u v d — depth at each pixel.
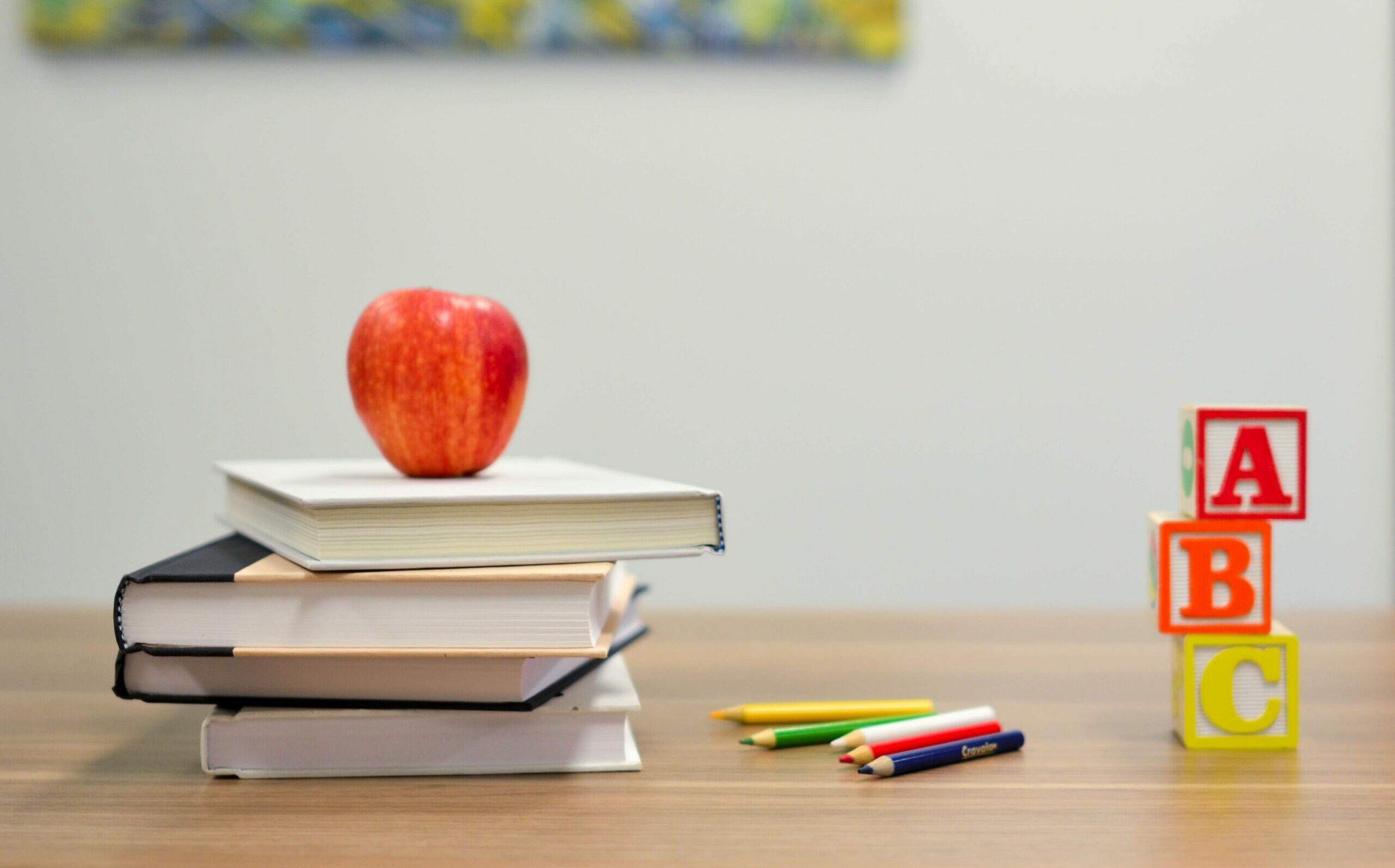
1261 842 0.39
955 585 1.51
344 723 0.47
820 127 1.47
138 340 1.46
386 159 1.46
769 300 1.49
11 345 1.46
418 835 0.39
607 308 1.48
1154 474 1.50
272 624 0.46
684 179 1.47
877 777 0.47
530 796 0.44
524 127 1.46
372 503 0.45
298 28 1.42
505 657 0.46
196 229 1.46
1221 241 1.49
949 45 1.46
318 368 1.47
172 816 0.42
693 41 1.43
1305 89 1.47
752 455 1.50
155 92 1.44
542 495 0.47
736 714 0.56
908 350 1.49
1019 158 1.48
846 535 1.51
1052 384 1.49
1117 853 0.37
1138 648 0.77
